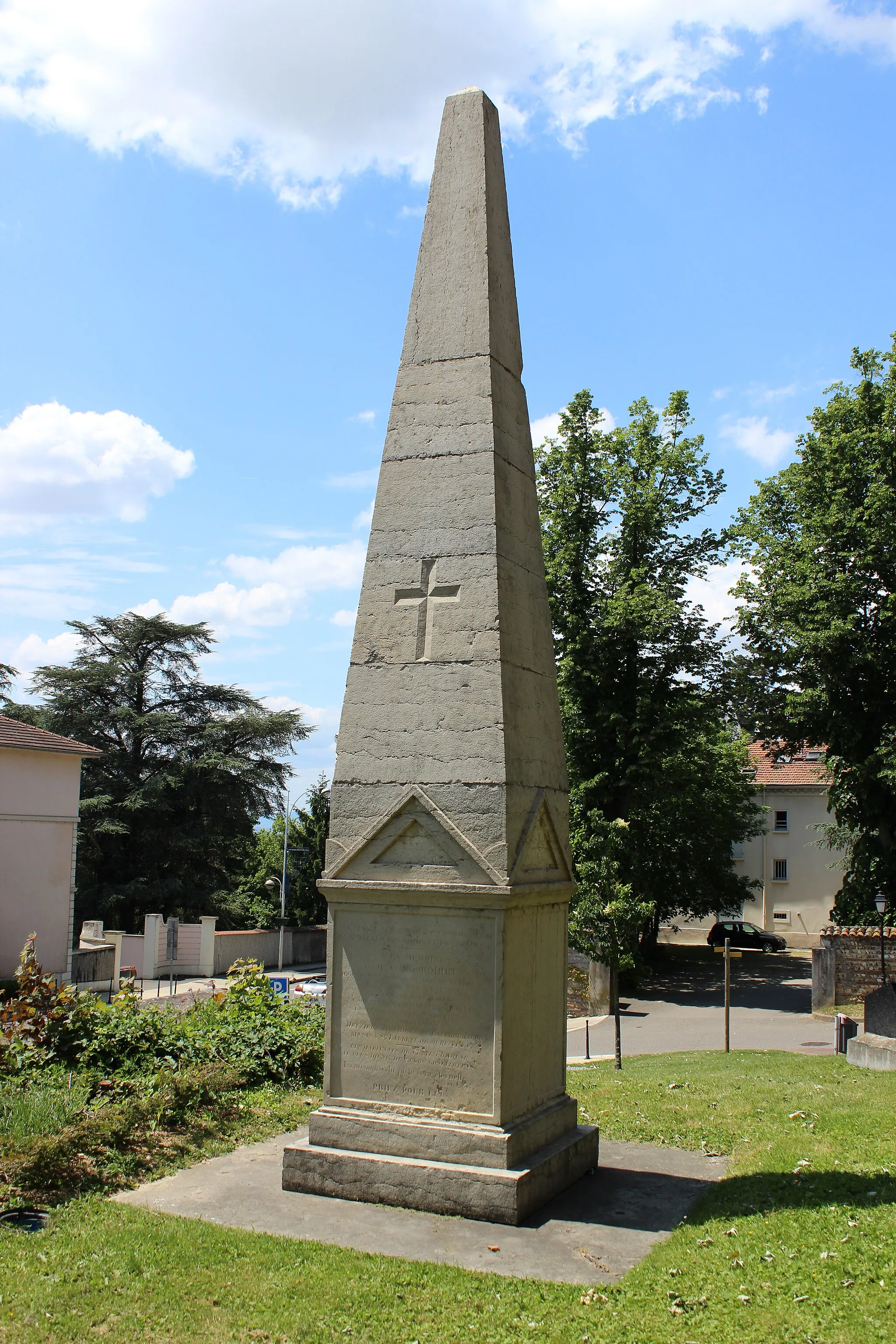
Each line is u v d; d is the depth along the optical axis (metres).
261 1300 6.21
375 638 8.81
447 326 9.19
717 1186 8.54
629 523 31.22
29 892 31.61
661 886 39.97
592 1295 6.32
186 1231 7.21
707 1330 5.87
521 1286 6.47
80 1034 11.76
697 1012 28.31
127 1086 10.75
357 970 8.45
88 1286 6.33
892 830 28.84
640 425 31.91
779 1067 15.93
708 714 31.38
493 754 8.21
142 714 50.38
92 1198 7.91
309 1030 13.27
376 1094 8.28
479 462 8.81
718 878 43.03
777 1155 9.27
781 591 29.19
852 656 28.06
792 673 30.27
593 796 30.88
